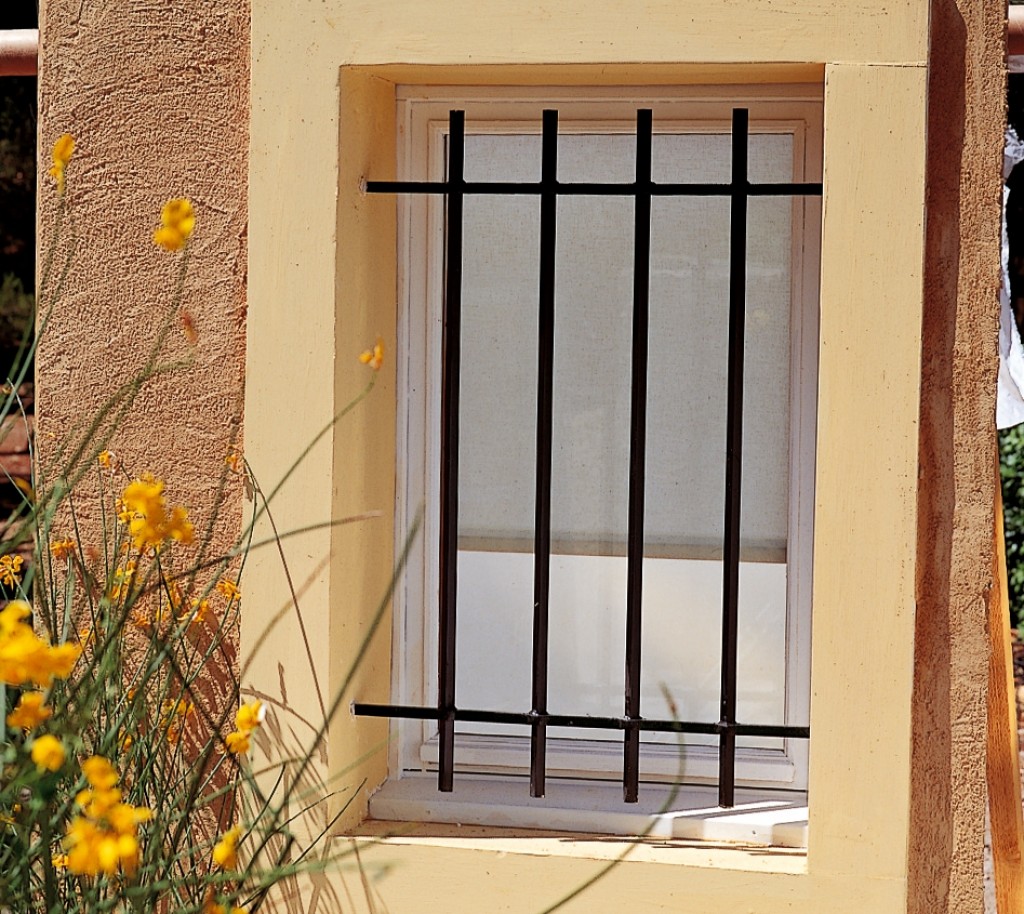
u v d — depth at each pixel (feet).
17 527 8.02
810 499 8.52
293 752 7.95
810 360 8.50
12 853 6.57
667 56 7.49
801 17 7.37
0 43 9.25
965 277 7.56
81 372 8.44
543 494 8.21
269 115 7.85
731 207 7.96
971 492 7.61
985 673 7.63
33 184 34.81
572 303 8.86
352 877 7.89
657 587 8.83
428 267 8.86
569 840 8.05
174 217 5.60
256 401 7.95
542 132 8.71
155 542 5.50
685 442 8.78
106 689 7.43
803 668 8.55
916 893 7.73
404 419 8.87
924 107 7.29
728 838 8.09
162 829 6.98
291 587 7.94
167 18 8.24
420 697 9.00
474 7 7.63
